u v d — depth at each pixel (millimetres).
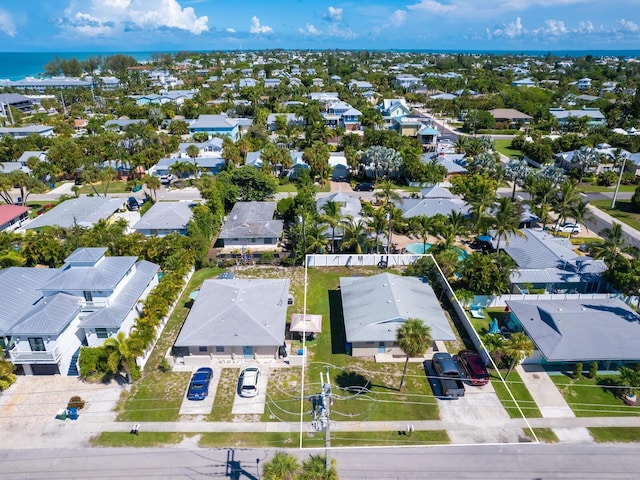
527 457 33281
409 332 36219
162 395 39094
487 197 65000
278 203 74938
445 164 99625
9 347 41156
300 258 61781
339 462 32719
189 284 56719
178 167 96062
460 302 51094
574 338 42062
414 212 72875
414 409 37844
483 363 41875
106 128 135000
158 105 169250
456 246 66312
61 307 42500
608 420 36688
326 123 148250
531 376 41469
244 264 62219
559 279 53562
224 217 77688
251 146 112062
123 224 66438
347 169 103875
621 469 32375
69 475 31750
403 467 32438
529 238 62250
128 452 33562
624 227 73875
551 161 106562
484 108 166125
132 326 43781
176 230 68062
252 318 44406
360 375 41906
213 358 43500
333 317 50594
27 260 58469
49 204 84125
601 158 99438
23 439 34656
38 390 39656
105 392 39469
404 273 59594
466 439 34906
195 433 35250
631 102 154250
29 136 117688
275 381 40812
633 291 51062
